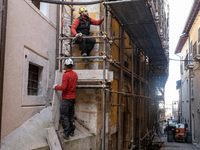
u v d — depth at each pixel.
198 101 18.06
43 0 4.82
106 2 5.45
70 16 6.63
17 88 4.53
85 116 6.30
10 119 4.27
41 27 5.54
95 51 6.41
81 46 5.93
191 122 21.42
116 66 7.44
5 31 3.98
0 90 3.82
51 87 6.14
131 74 9.36
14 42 4.43
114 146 8.41
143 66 12.88
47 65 5.92
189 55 21.58
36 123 4.91
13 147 3.93
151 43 9.72
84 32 5.64
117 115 8.76
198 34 17.19
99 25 6.46
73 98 5.07
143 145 12.01
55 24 6.35
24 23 4.78
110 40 5.93
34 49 5.21
